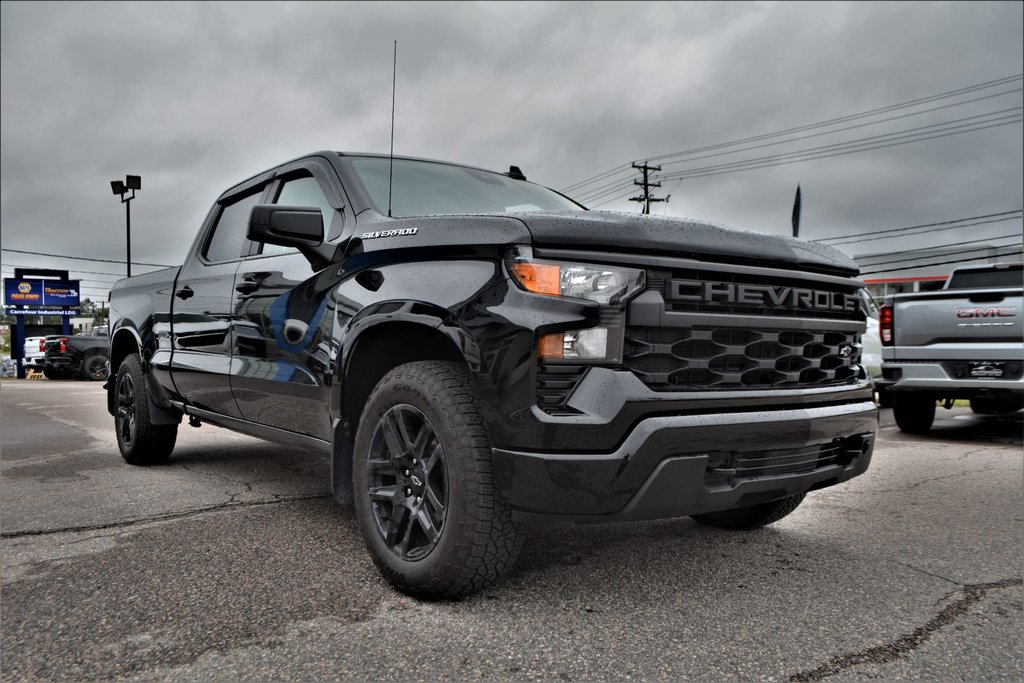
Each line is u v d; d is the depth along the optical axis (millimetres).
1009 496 4289
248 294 3549
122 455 5117
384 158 3576
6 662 2035
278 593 2543
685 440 2215
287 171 3703
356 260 2848
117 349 5285
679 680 1965
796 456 2555
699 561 2959
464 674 1981
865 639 2242
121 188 30156
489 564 2352
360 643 2158
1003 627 2346
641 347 2266
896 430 7516
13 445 6117
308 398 3072
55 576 2713
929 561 3016
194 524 3424
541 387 2189
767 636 2248
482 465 2312
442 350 2629
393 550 2568
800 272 2631
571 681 1949
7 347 49562
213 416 4090
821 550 3150
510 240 2285
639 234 2305
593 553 3041
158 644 2145
